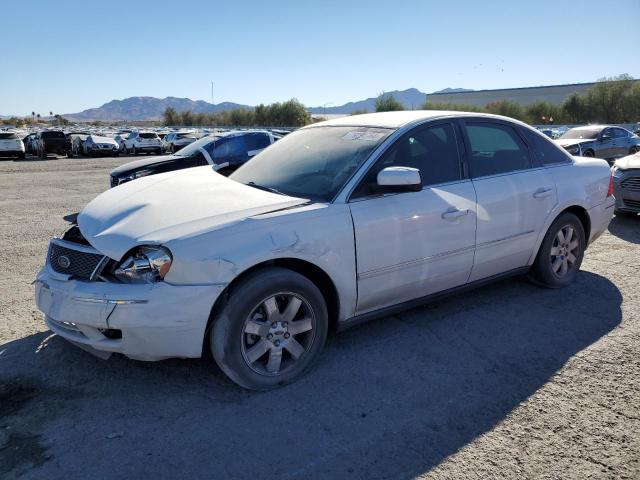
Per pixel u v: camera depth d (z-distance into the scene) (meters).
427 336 3.94
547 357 3.60
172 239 2.92
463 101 95.31
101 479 2.43
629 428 2.81
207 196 3.49
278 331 3.20
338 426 2.84
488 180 4.16
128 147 34.44
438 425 2.85
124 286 2.90
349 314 3.53
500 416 2.93
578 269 5.07
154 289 2.86
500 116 4.54
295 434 2.77
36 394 3.14
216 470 2.49
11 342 3.85
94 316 2.91
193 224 3.04
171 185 3.84
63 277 3.12
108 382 3.28
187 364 3.51
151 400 3.08
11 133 28.66
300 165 3.91
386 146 3.68
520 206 4.31
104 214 3.37
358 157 3.66
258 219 3.12
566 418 2.90
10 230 8.00
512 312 4.37
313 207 3.31
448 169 3.98
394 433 2.78
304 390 3.21
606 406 3.02
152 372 3.40
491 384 3.27
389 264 3.57
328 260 3.28
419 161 3.84
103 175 18.30
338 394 3.16
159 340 2.90
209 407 3.02
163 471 2.49
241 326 3.04
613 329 4.03
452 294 4.15
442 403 3.06
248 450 2.64
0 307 4.57
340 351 3.71
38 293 3.24
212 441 2.71
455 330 4.04
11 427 2.81
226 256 2.94
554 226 4.67
